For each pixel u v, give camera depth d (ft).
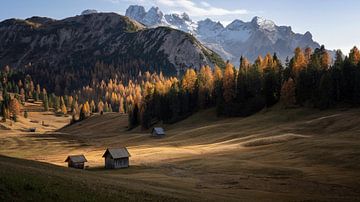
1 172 102.27
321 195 164.04
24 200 79.92
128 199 108.88
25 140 539.70
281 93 477.36
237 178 210.18
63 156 394.52
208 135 424.46
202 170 245.65
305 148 273.13
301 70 484.74
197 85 611.88
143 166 283.59
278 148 291.58
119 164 285.64
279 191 174.50
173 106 593.83
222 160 273.13
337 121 350.02
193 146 369.30
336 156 237.66
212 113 562.66
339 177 196.03
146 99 652.48
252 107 514.68
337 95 436.76
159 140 452.35
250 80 546.26
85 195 99.25
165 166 274.36
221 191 172.65
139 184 161.17
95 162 328.90
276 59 595.06
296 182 193.16
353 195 163.22
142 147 408.26
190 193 151.12
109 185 135.23
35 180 101.91
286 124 395.14
